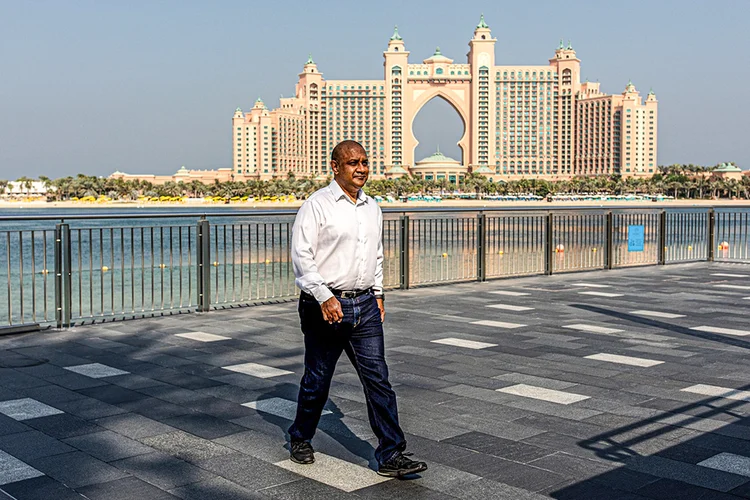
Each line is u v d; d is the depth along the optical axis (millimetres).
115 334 9531
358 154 4652
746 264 19078
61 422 5746
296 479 4605
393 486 4477
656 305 11922
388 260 16219
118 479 4586
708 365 7691
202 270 11383
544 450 5082
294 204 166125
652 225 21625
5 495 4320
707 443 5215
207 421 5797
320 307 4582
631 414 5934
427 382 6980
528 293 13438
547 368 7555
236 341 9070
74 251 35781
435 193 190875
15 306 16859
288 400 6402
